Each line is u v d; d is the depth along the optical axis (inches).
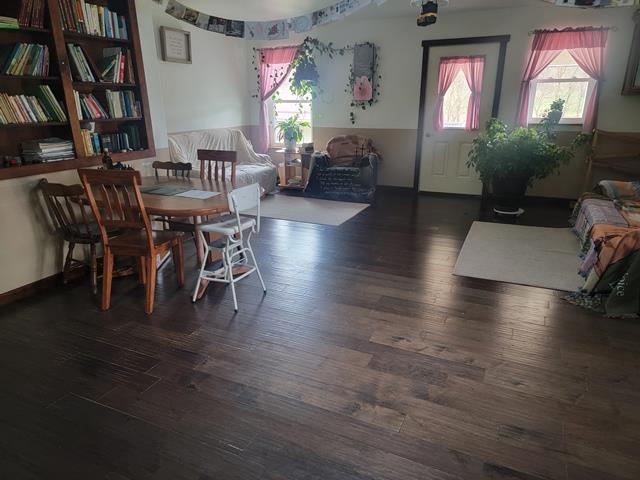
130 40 145.9
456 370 83.7
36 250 119.7
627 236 106.8
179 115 220.5
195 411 73.0
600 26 191.5
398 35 229.9
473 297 114.9
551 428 69.0
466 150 232.8
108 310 109.2
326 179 232.2
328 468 61.5
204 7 177.5
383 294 117.0
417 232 172.4
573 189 214.5
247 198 107.5
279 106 271.4
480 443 65.9
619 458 63.3
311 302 112.6
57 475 60.7
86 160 131.3
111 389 79.0
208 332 98.1
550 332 97.7
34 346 93.0
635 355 88.9
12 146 121.1
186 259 144.3
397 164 250.5
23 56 113.7
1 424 70.5
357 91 244.7
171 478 60.0
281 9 180.7
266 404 74.6
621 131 200.4
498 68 214.2
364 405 74.2
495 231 173.3
